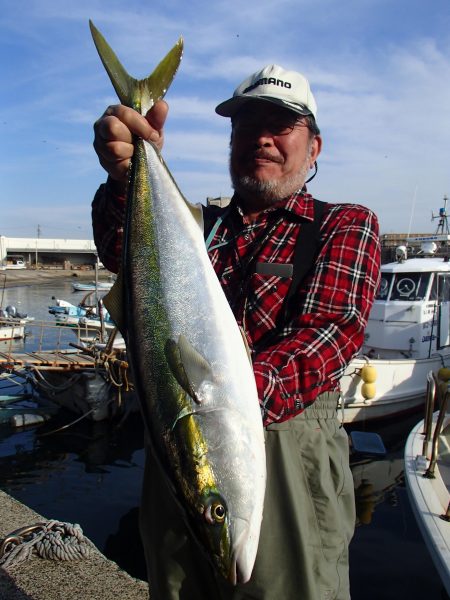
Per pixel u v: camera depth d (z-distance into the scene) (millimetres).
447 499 4734
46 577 3465
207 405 1547
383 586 5281
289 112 2127
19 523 4133
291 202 2139
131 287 1825
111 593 3324
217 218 2443
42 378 12695
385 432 10398
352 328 1887
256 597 1822
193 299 1746
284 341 1866
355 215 2066
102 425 12125
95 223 2328
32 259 84750
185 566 2008
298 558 1803
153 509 2094
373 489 7805
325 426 1979
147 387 1651
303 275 2016
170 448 1559
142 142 1983
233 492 1483
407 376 10578
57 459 10219
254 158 2148
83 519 7594
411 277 11359
